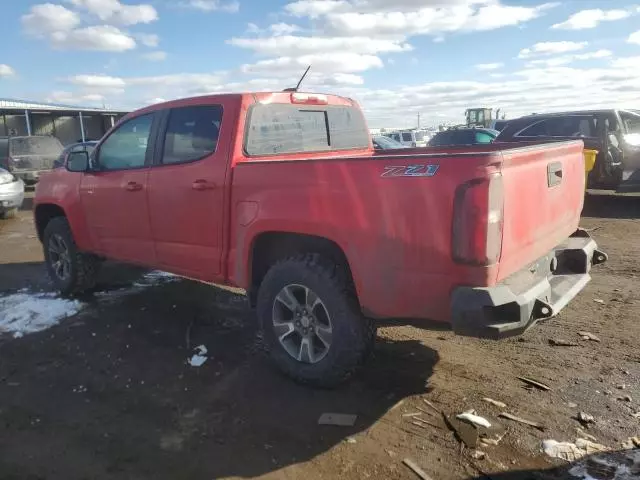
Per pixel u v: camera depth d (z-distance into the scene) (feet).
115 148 17.49
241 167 13.43
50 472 9.94
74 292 20.29
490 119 120.06
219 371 13.82
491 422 11.05
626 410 11.30
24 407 12.28
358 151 18.43
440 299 10.49
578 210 14.61
